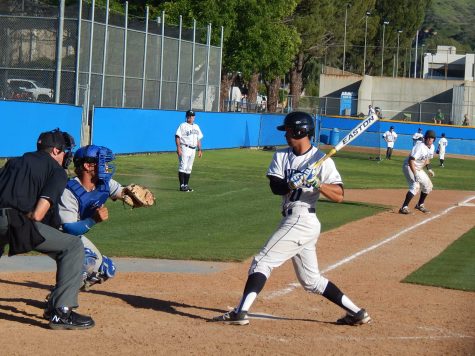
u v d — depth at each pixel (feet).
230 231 56.44
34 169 26.61
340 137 191.93
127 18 119.85
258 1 180.86
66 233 28.50
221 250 47.88
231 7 175.73
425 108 246.27
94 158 28.89
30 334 27.04
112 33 116.57
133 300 33.53
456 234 59.21
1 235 26.89
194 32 141.28
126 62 120.88
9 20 107.55
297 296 35.42
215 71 151.64
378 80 252.62
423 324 30.91
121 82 119.65
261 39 182.80
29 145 92.53
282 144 176.96
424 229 61.26
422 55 395.75
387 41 374.22
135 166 102.22
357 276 41.37
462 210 76.28
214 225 58.95
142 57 124.98
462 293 38.01
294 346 26.81
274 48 187.11
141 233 54.08
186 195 76.33
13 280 36.99
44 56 107.34
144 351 25.48
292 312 32.30
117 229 55.26
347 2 286.87
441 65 380.58
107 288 35.94
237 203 72.13
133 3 186.91
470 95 232.32
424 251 50.80
